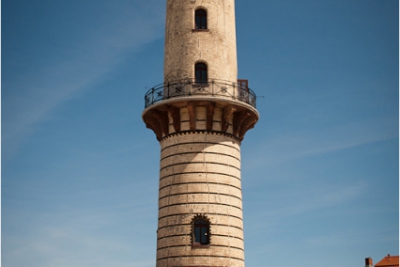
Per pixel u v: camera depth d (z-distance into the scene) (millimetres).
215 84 50875
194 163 49750
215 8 53750
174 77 51938
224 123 50906
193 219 48281
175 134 50969
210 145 50312
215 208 48719
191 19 53188
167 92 51281
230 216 49125
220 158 50219
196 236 48125
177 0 54156
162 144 52281
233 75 53000
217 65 51906
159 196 51062
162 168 51344
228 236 48438
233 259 48125
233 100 50281
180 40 52781
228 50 53188
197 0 53688
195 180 49281
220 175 49781
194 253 47375
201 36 52531
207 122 50469
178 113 51000
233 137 51656
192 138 50375
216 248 47688
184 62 51938
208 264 47156
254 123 53844
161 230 49500
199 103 50000
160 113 51781
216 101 49875
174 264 47562
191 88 50625
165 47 54312
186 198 48906
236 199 50188
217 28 53125
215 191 49188
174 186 49625
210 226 48125
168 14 54875
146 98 52469
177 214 48719
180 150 50344
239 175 51562
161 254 48812
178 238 48031
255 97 53031
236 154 51688
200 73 51812
